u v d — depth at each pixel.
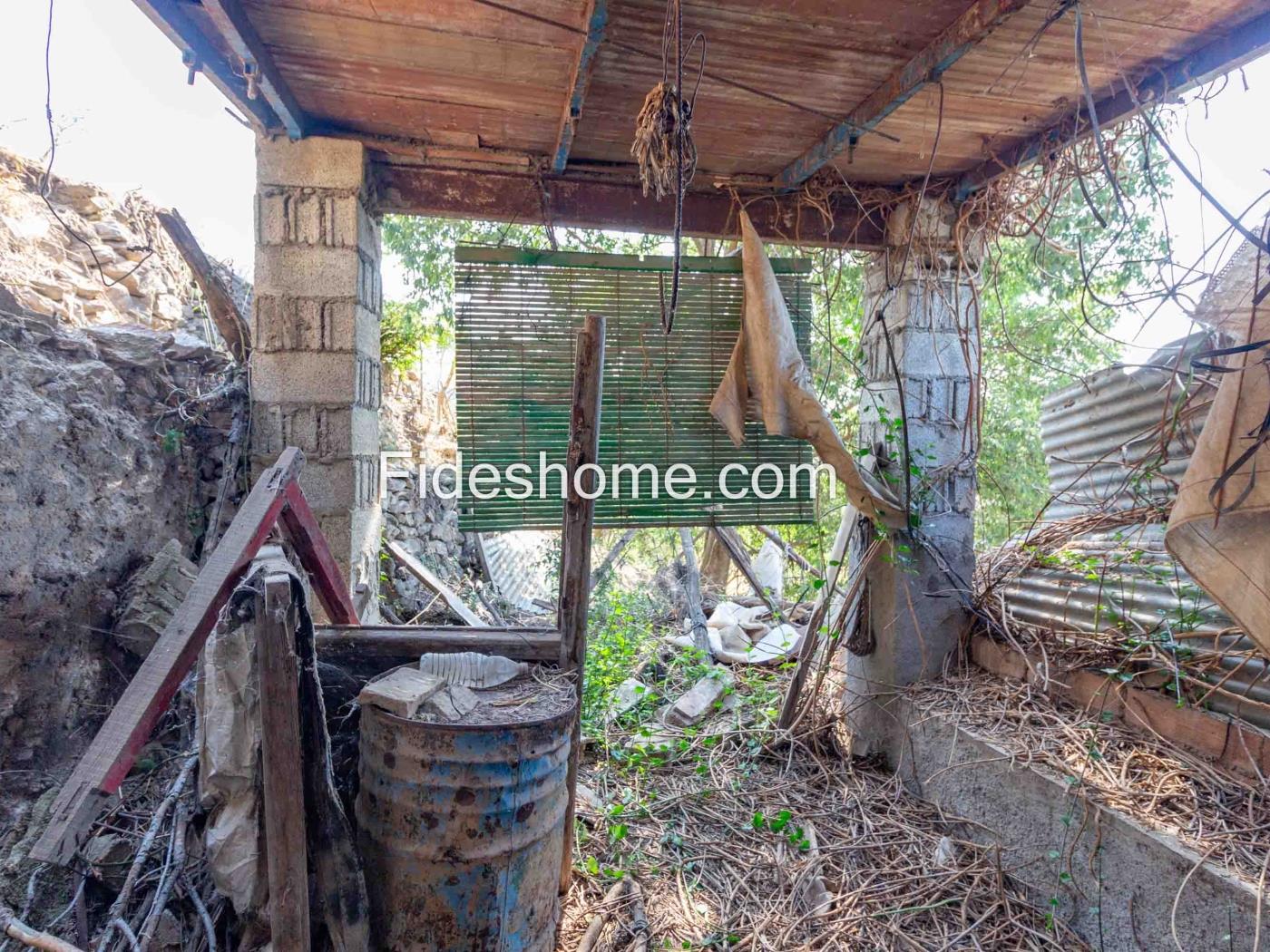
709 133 2.70
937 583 3.13
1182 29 2.04
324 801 1.67
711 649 4.64
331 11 1.98
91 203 3.57
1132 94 2.15
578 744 2.21
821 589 3.65
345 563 2.65
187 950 1.77
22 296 3.09
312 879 1.71
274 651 1.54
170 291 3.95
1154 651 2.39
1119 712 2.46
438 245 6.41
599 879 2.39
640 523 3.14
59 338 2.46
